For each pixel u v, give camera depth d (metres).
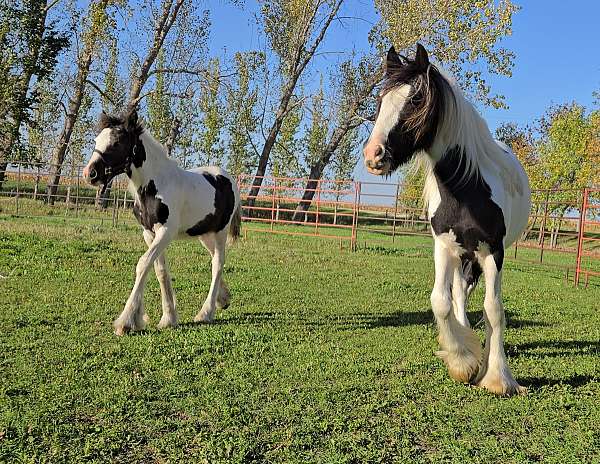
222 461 3.04
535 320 7.39
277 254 13.30
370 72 26.09
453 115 4.00
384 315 7.24
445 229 4.25
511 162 4.80
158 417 3.62
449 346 4.47
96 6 23.66
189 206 6.31
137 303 5.73
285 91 27.72
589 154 23.55
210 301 6.58
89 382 4.13
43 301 6.64
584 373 4.84
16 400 3.71
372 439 3.41
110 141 5.62
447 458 3.24
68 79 26.91
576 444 3.43
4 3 22.48
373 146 3.75
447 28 22.72
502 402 4.12
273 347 5.34
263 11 27.22
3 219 16.16
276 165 33.19
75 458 3.03
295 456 3.16
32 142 31.69
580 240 11.59
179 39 26.58
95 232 14.23
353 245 15.87
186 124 30.78
